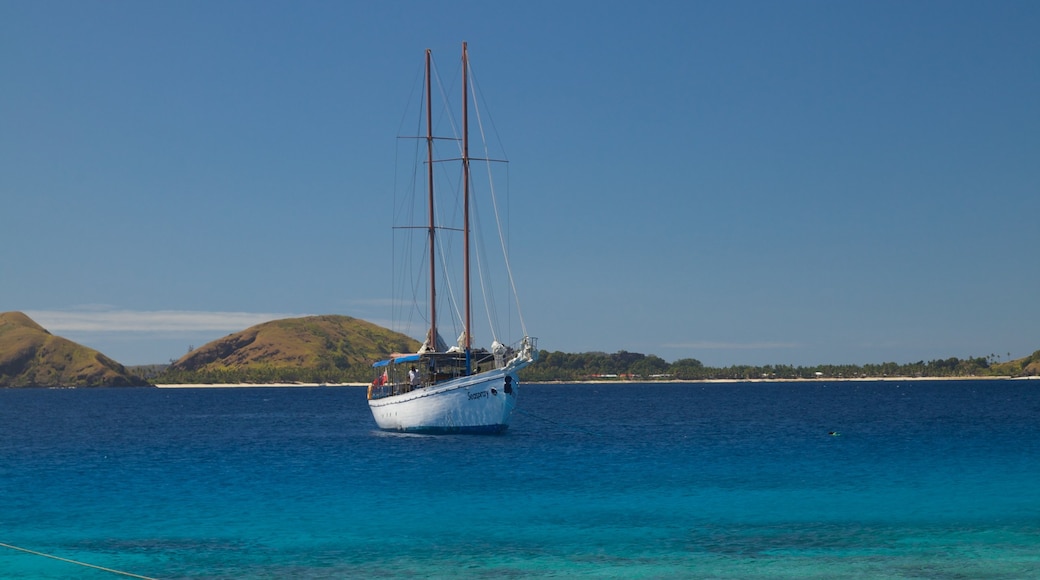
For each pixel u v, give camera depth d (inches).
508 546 1285.7
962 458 2427.4
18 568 1183.6
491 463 2335.1
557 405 7849.4
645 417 5315.0
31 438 3745.1
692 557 1209.4
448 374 3043.8
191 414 6633.9
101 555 1248.2
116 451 2967.5
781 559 1194.6
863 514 1514.5
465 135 3398.1
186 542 1327.5
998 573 1115.3
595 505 1627.7
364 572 1143.6
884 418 4913.9
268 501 1700.3
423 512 1567.4
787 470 2153.1
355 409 7559.1
